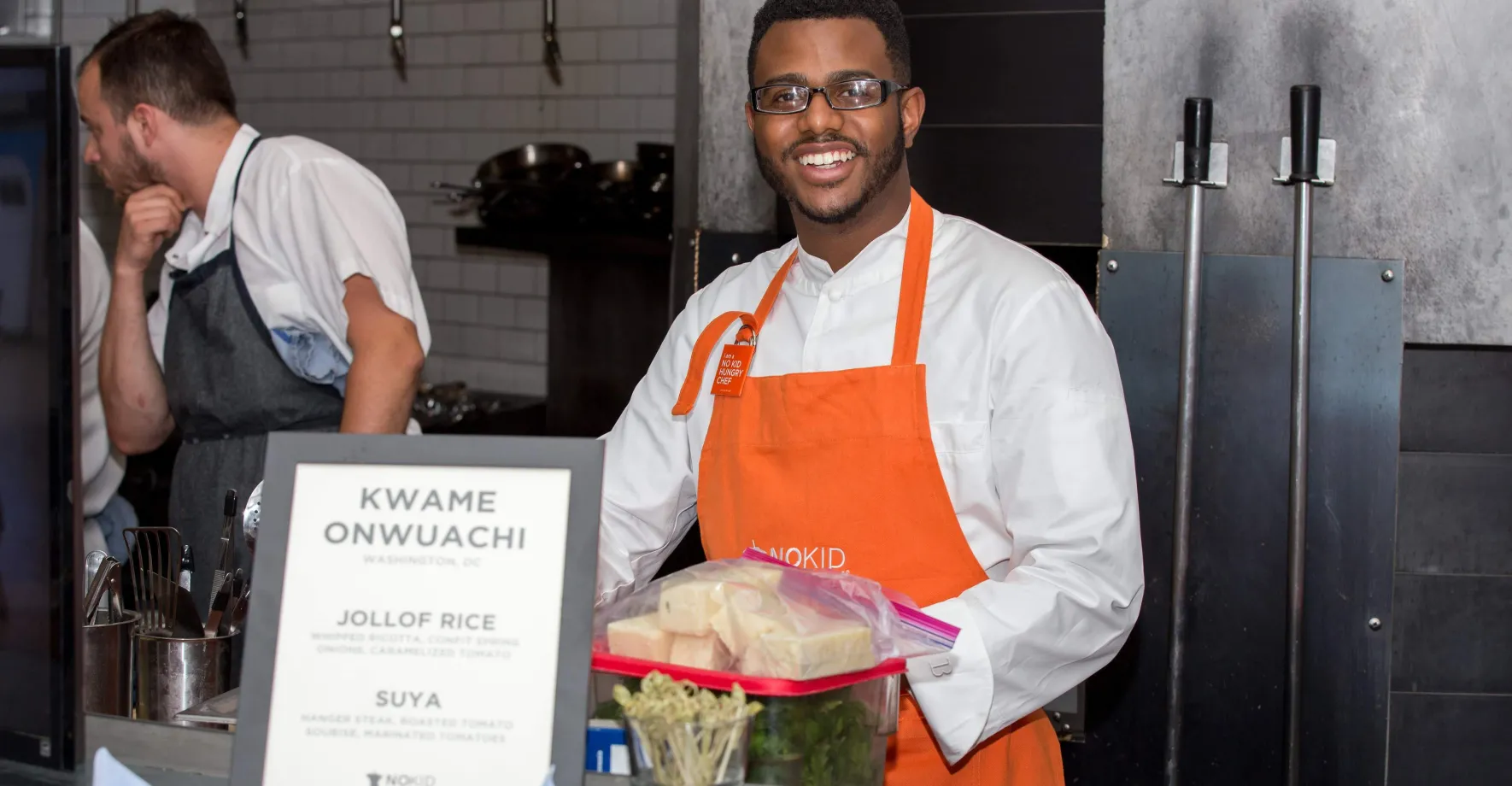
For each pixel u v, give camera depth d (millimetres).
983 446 1448
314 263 2131
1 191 962
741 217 2564
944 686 1283
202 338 2266
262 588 889
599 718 1037
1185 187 2299
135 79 2137
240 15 4875
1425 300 2252
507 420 4320
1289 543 2248
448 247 4730
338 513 896
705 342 1630
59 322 955
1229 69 2275
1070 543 1365
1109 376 1449
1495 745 2436
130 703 1458
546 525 877
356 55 4758
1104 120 2342
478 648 869
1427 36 2201
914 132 1566
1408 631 2426
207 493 2266
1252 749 2330
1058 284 1466
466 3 4598
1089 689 2387
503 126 4598
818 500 1491
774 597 1018
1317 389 2279
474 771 854
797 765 970
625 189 4176
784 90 1449
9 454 977
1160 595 2359
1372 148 2240
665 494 1666
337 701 874
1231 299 2299
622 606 1068
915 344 1490
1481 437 2391
